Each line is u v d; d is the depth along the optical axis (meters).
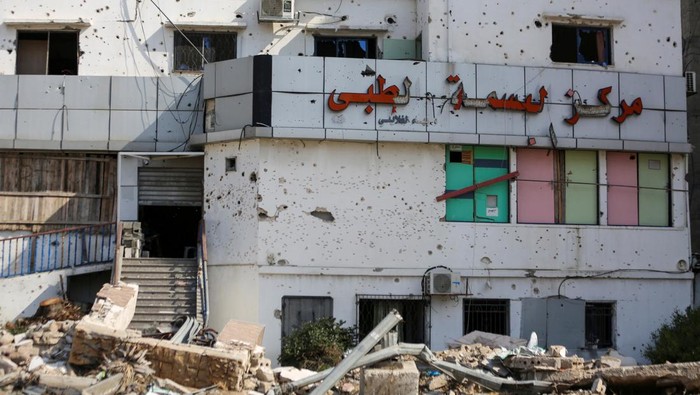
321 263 21.47
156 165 22.80
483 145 22.36
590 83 22.97
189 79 23.12
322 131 21.50
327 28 23.83
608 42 23.88
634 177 23.25
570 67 23.20
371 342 13.52
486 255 22.14
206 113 22.55
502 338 19.81
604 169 23.00
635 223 23.09
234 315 21.30
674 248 23.09
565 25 23.70
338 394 14.11
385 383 12.89
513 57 23.06
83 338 15.68
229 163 22.05
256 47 23.83
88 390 13.67
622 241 22.84
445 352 16.78
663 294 22.91
